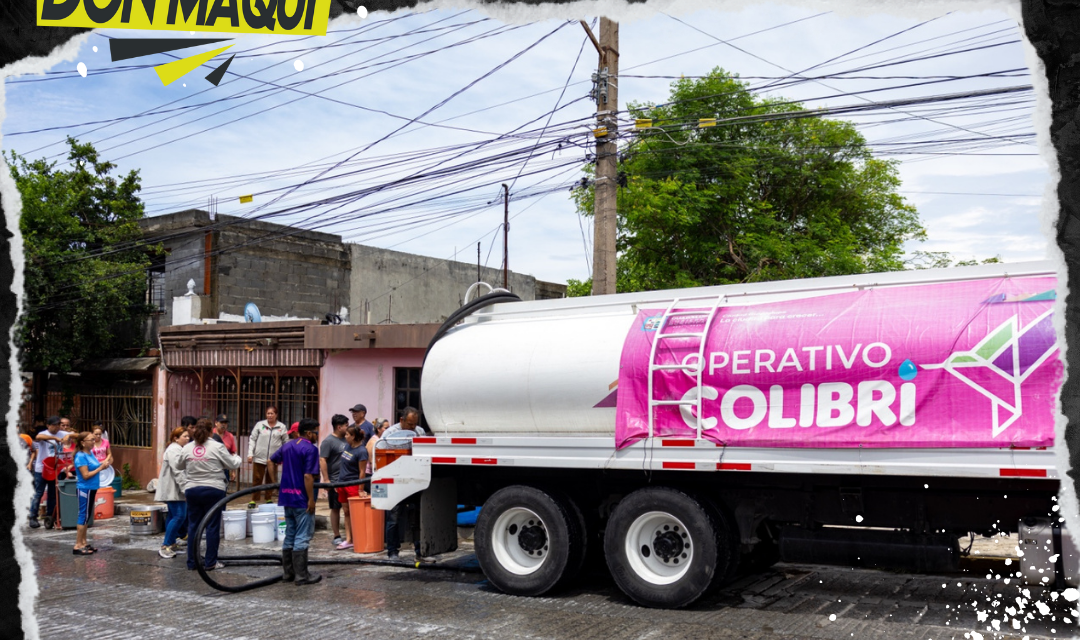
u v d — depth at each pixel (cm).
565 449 813
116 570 1009
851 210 2478
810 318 741
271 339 1692
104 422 2019
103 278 2006
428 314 2764
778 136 2206
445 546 923
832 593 808
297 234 2345
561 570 813
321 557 1077
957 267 718
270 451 1512
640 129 1301
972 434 642
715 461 739
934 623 681
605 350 816
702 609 752
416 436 930
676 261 2202
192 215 2081
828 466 695
